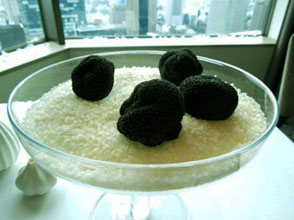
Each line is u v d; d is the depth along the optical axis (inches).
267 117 7.7
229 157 5.2
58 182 9.3
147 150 6.1
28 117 7.6
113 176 5.5
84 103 7.9
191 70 8.5
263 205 8.5
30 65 18.0
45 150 5.5
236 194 8.9
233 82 9.8
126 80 9.6
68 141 6.4
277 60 21.9
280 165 9.8
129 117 5.8
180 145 6.2
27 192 8.4
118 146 6.2
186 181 5.5
